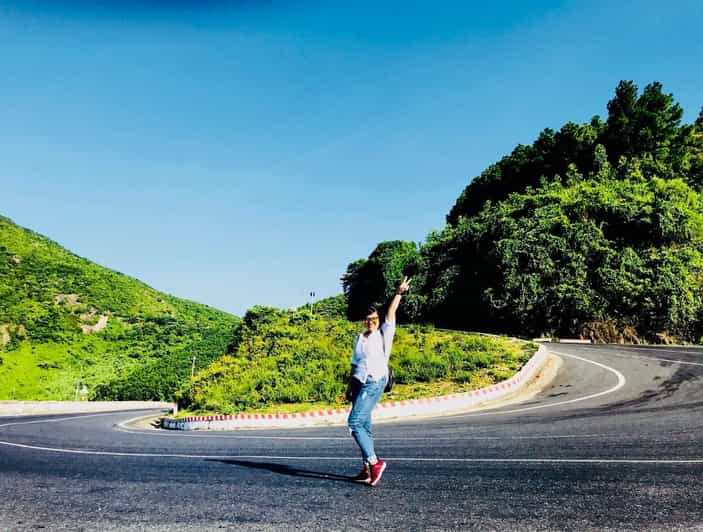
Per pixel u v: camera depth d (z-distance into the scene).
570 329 36.44
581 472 5.25
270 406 17.66
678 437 7.22
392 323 5.37
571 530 3.54
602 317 35.78
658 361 19.98
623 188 45.56
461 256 46.69
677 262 36.12
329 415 14.44
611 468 5.37
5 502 4.92
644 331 35.19
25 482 5.94
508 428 9.50
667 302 34.34
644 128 54.94
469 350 22.00
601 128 59.56
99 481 5.89
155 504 4.69
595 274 36.94
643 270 36.03
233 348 33.22
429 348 21.95
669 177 49.84
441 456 6.69
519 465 5.78
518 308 37.53
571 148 58.19
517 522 3.74
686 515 3.78
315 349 24.38
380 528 3.72
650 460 5.71
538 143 64.94
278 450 8.16
